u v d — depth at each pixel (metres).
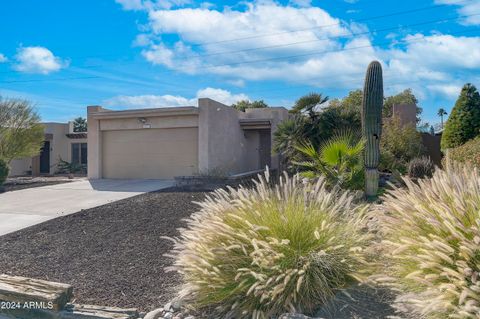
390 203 4.52
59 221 8.85
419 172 10.22
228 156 18.50
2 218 9.41
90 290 4.88
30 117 19.62
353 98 29.56
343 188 8.41
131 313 4.09
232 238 4.04
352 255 3.93
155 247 6.61
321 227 4.06
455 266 3.29
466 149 9.25
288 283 3.72
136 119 17.58
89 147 18.38
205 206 5.03
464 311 2.91
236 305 3.77
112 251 6.48
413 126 16.28
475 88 13.31
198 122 16.47
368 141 8.61
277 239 3.91
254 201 4.58
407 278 3.50
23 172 25.11
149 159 17.62
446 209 3.56
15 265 5.89
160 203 10.77
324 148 9.12
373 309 3.64
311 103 15.15
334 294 3.88
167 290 4.77
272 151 16.05
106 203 11.16
